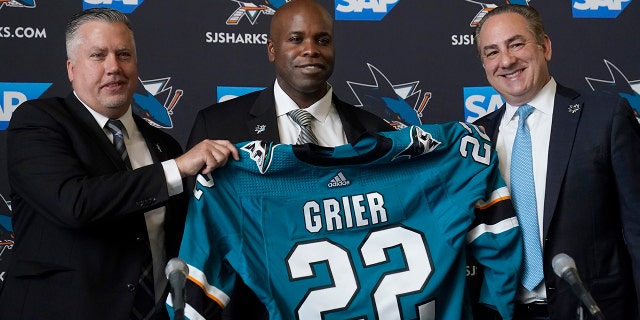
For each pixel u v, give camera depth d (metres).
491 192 2.21
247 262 2.06
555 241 2.20
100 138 2.27
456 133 2.24
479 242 2.17
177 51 3.13
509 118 2.40
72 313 2.10
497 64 2.33
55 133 2.20
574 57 3.22
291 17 2.32
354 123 2.44
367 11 3.20
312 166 2.15
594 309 1.71
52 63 3.07
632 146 2.22
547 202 2.22
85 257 2.15
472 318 2.21
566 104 2.31
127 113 2.39
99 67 2.27
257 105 2.40
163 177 2.08
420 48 3.21
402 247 2.16
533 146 2.33
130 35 2.36
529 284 2.20
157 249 2.30
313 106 2.40
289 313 2.08
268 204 2.13
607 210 2.24
